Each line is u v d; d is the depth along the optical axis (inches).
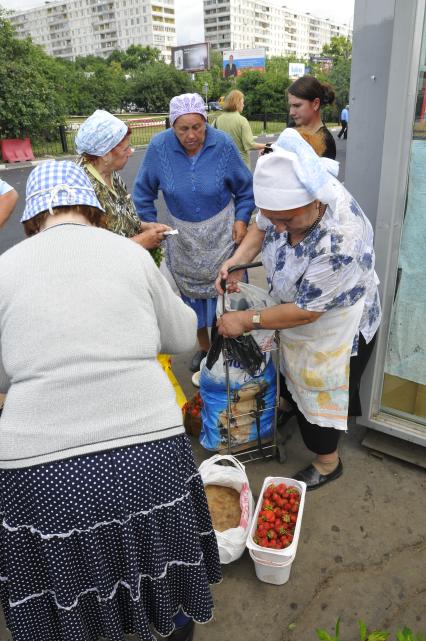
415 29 78.0
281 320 79.7
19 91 593.3
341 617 75.3
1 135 613.9
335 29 6299.2
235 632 74.0
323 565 83.3
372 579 80.7
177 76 1886.1
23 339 52.5
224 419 99.0
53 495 52.1
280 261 79.7
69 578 54.7
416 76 81.2
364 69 86.7
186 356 148.5
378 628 73.5
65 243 55.3
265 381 96.3
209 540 66.1
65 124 690.2
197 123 103.9
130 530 54.9
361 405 104.6
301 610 76.7
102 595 55.6
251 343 90.1
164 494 56.4
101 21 5123.0
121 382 53.9
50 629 59.9
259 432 100.4
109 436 53.2
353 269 75.7
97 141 88.6
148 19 4822.8
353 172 94.1
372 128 89.0
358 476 101.1
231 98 235.1
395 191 87.3
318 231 72.9
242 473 90.1
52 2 5339.6
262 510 84.7
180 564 60.9
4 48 590.6
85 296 53.6
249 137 237.0
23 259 54.2
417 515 91.9
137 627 57.4
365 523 90.5
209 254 118.1
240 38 5118.1
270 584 80.7
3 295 53.4
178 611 67.7
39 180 59.1
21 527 54.7
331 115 1000.2
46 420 52.2
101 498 53.1
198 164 110.7
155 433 54.9
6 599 61.9
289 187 66.2
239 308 92.1
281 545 77.7
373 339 95.8
